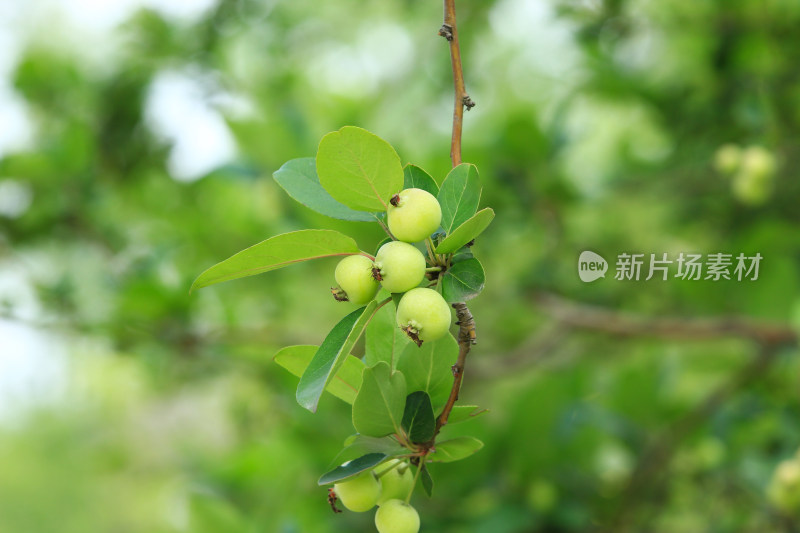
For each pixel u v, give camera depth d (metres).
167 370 1.36
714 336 1.14
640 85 1.28
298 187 0.64
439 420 0.64
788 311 1.19
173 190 1.37
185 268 1.30
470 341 0.63
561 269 1.28
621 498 1.15
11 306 1.19
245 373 1.36
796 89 1.21
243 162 1.19
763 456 1.20
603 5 1.21
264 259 0.62
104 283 1.26
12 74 1.37
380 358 0.66
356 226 1.07
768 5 1.21
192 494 1.04
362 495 0.64
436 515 1.05
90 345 1.30
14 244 1.29
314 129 1.29
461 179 0.64
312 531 1.07
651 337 1.25
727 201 1.32
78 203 1.29
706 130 1.29
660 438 1.20
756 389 1.28
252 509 1.13
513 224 1.23
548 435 1.06
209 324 1.24
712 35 1.26
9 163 1.24
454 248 0.62
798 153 1.20
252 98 1.36
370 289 0.62
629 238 1.36
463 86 0.64
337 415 1.16
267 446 1.18
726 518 1.27
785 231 1.18
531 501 1.05
